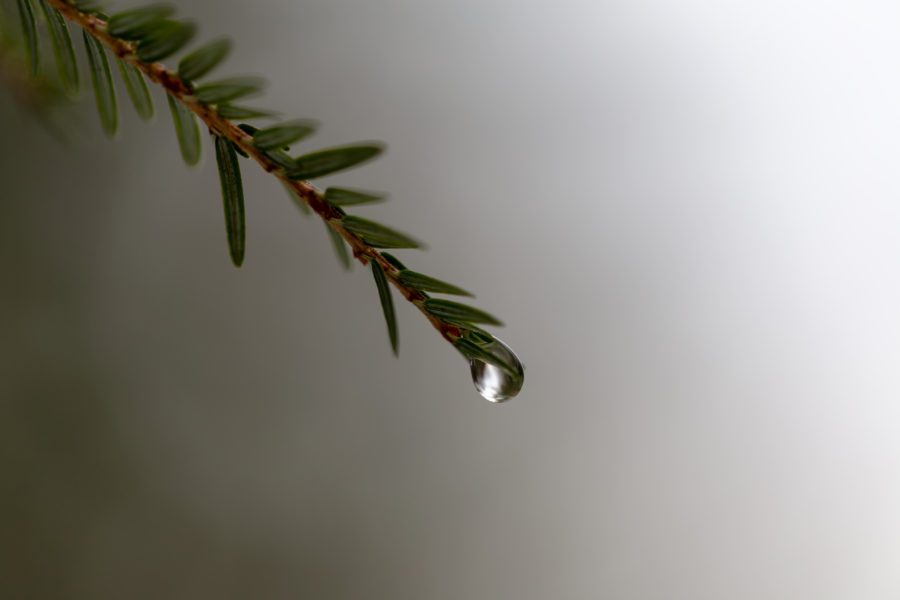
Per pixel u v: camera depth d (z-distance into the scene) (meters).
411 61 0.81
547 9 0.80
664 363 0.78
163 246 0.81
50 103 0.26
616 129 0.80
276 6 0.79
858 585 0.77
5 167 0.77
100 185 0.80
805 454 0.78
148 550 0.78
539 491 0.79
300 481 0.80
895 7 0.79
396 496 0.79
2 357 0.77
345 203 0.22
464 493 0.79
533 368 0.78
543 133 0.80
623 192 0.80
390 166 0.79
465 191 0.80
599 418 0.78
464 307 0.22
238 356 0.80
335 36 0.80
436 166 0.80
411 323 0.80
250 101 0.78
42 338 0.78
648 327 0.79
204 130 0.53
